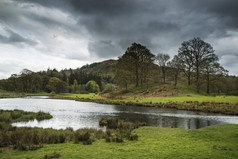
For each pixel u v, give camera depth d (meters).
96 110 35.16
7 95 90.75
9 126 16.03
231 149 9.53
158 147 10.18
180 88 63.03
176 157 8.24
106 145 10.95
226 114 29.16
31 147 10.06
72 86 152.62
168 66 69.56
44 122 22.34
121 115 28.52
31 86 125.56
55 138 12.01
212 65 53.72
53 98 83.19
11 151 9.52
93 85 147.38
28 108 38.41
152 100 49.09
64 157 8.27
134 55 80.31
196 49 57.47
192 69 59.59
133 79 87.56
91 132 15.62
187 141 11.55
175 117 26.39
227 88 70.44
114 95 74.88
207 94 54.69
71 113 30.78
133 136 12.82
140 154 8.74
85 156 8.43
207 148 9.77
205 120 23.91
